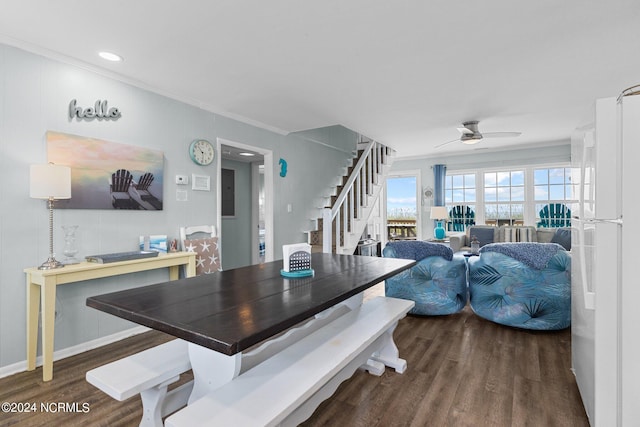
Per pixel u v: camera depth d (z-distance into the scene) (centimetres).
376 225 800
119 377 145
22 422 182
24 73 243
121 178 298
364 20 212
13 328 239
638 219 149
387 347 247
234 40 237
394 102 371
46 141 253
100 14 205
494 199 678
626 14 206
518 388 217
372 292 468
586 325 175
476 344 289
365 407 197
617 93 347
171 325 121
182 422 113
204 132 378
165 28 221
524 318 310
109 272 261
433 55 261
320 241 554
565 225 611
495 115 427
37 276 231
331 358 161
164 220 334
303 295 160
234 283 186
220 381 157
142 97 316
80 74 272
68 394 210
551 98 362
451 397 207
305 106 383
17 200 240
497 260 324
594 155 158
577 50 254
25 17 208
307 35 230
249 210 629
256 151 458
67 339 270
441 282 349
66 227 257
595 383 157
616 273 153
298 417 151
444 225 723
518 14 206
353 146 711
